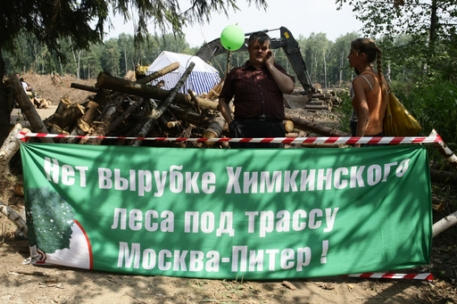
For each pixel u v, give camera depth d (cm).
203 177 360
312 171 360
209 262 365
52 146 369
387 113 431
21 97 555
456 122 657
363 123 405
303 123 813
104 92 737
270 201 361
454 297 350
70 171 370
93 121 684
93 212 370
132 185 365
